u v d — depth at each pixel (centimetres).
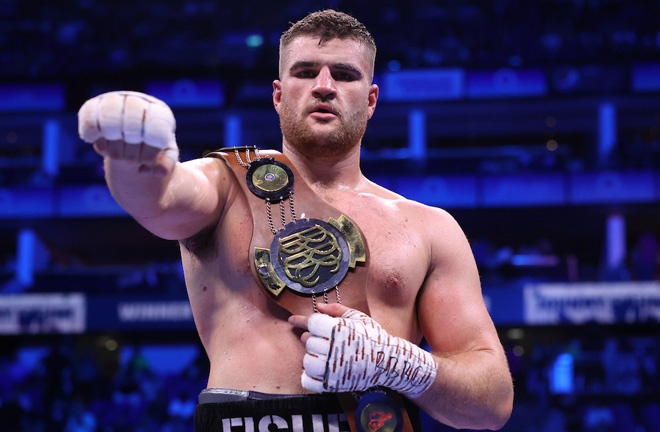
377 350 171
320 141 201
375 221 201
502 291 1070
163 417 973
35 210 1298
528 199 1259
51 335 1277
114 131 145
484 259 1223
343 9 1505
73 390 1017
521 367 1045
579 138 1597
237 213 191
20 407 956
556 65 1338
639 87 1327
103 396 1018
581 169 1255
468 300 205
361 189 211
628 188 1245
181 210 173
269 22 1505
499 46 1414
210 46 1436
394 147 1588
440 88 1352
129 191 160
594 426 933
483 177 1270
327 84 199
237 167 194
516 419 930
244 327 185
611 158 1273
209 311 192
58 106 1373
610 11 1448
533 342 1221
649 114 1432
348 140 203
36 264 1412
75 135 1477
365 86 205
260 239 185
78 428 949
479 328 203
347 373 169
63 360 1043
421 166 1303
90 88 1373
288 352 181
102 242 1503
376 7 1495
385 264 195
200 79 1365
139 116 145
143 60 1421
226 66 1366
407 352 176
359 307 183
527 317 1061
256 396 179
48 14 1508
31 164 1451
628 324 1206
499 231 1474
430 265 206
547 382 1018
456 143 1627
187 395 1034
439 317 203
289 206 190
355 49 204
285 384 180
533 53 1390
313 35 203
